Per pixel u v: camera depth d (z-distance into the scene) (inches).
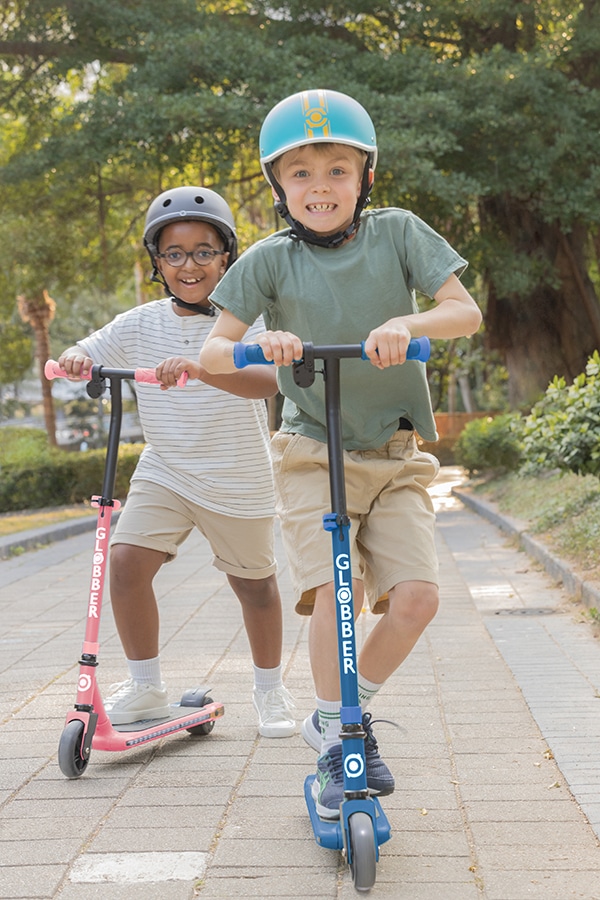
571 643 222.5
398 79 652.7
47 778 139.2
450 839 115.3
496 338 766.5
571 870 106.0
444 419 1321.4
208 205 155.0
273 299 121.1
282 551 421.1
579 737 151.6
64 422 1846.7
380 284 117.3
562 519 389.1
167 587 327.6
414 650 219.5
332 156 113.6
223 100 604.7
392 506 123.2
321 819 112.6
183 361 133.5
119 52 711.7
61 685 195.2
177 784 135.9
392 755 146.8
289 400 129.5
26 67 748.6
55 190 746.2
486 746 150.4
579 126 656.4
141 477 159.0
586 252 844.6
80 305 1489.9
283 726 157.8
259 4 694.5
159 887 103.2
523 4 684.7
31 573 378.6
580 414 323.9
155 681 156.3
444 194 609.3
